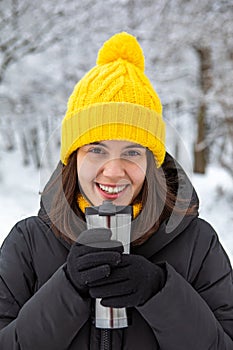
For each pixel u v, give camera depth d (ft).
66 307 3.05
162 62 24.99
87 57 25.07
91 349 3.31
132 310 3.37
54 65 25.27
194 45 24.84
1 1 23.59
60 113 25.03
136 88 3.41
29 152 37.88
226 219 21.36
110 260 2.79
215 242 3.69
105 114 3.19
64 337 3.14
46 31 24.44
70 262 2.94
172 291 3.01
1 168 33.30
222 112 24.40
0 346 3.23
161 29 23.98
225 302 3.45
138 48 3.68
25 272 3.61
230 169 24.77
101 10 24.29
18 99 25.81
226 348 3.21
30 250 3.65
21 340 3.16
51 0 23.67
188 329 3.07
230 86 22.98
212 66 24.76
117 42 3.61
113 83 3.39
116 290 2.80
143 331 3.34
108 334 3.24
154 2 24.23
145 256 3.50
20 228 3.79
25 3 23.76
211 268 3.55
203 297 3.49
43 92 25.75
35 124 27.37
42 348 3.15
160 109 3.64
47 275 3.56
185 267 3.52
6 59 25.05
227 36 23.41
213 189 25.75
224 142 29.76
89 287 2.88
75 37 24.85
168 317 3.02
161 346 3.21
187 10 24.06
